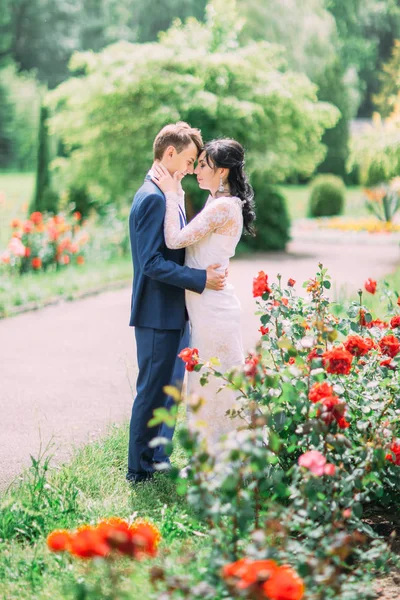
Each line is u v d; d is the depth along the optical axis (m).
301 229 23.69
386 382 3.71
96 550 2.32
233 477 2.58
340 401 3.53
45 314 9.92
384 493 3.74
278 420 3.43
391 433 3.44
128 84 15.24
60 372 7.00
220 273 4.09
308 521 2.94
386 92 33.00
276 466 3.79
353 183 36.53
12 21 34.66
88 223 15.94
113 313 9.95
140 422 4.23
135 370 7.07
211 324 4.12
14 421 5.51
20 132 39.19
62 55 34.84
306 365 3.60
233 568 2.25
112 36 33.91
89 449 4.63
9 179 35.12
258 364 3.17
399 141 15.45
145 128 15.56
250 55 16.56
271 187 17.38
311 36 29.52
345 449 3.44
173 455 4.54
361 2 36.16
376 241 19.95
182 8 30.95
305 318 4.04
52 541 2.42
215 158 4.12
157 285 4.18
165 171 4.17
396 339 3.88
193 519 3.54
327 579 2.48
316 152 17.03
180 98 15.19
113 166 15.96
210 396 4.14
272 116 15.84
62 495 3.82
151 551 2.37
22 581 3.06
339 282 11.89
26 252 12.38
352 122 39.25
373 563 3.13
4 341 8.34
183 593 2.37
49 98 16.59
